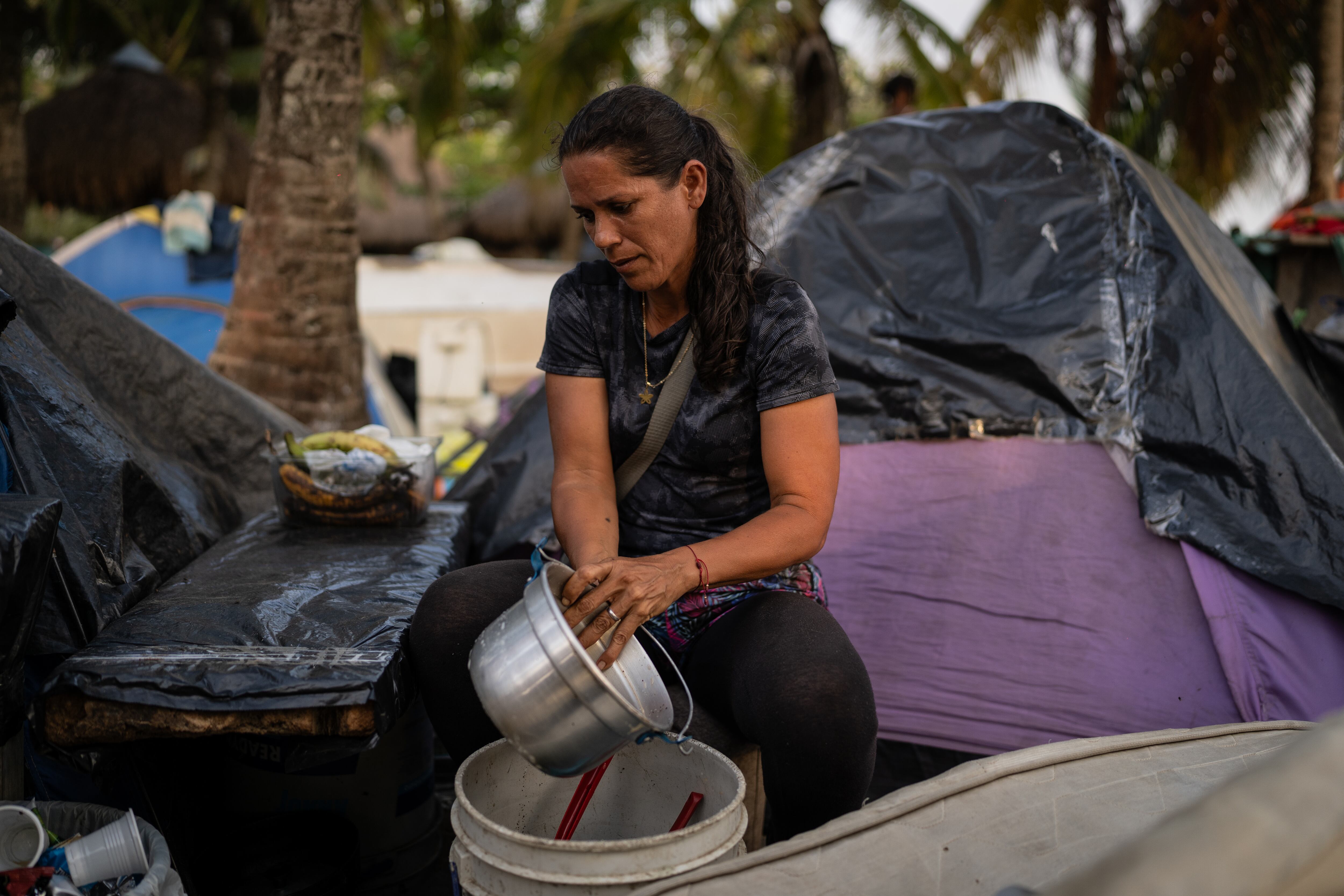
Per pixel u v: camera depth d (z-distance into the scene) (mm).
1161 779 1483
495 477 2887
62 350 2174
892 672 2406
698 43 9859
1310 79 8805
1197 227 3285
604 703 1270
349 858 1697
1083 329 2529
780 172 3047
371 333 9617
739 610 1647
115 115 11156
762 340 1644
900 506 2529
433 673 1583
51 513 1409
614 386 1747
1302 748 722
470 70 15500
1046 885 1218
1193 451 2314
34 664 1653
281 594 1768
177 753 1839
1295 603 2162
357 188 3996
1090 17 9281
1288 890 653
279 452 2332
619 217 1547
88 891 1364
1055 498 2420
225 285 7551
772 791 1499
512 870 1257
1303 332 3463
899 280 2730
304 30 3775
